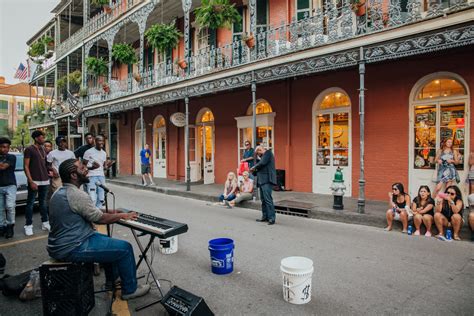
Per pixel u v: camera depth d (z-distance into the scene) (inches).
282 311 135.3
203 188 494.9
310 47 326.6
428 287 156.5
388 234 250.1
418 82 331.3
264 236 249.1
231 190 383.2
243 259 198.5
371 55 286.4
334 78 396.2
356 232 257.8
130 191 530.0
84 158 285.6
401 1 323.9
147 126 724.7
